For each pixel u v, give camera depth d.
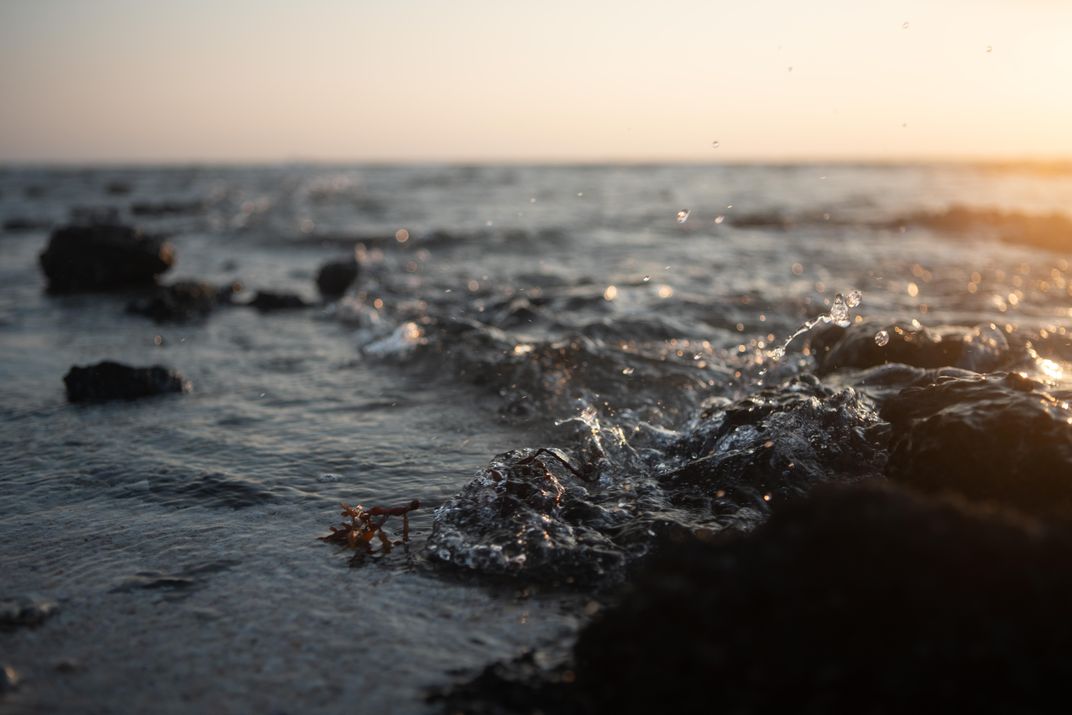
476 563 1.34
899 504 0.88
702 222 6.53
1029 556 0.80
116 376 2.08
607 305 2.89
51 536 1.45
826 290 3.15
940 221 5.80
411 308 3.02
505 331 2.56
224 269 4.52
